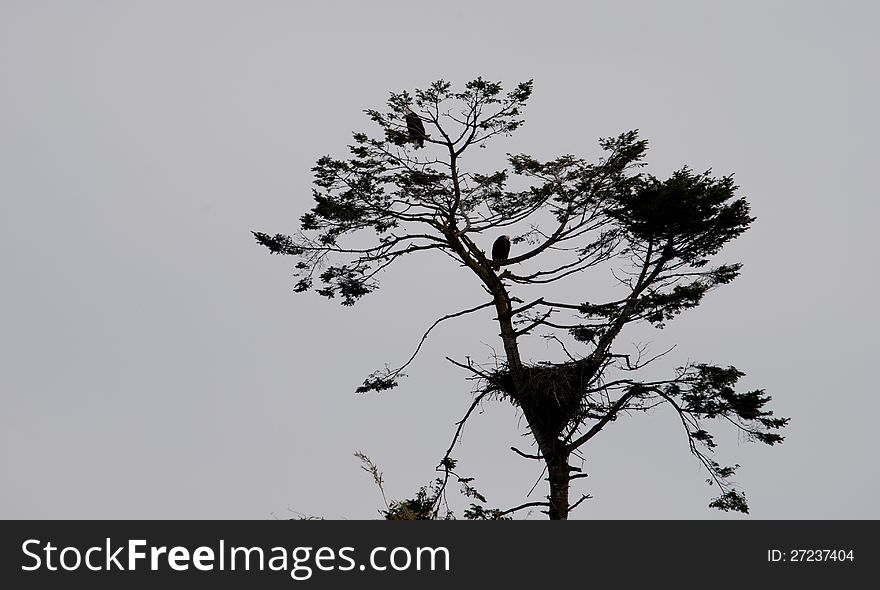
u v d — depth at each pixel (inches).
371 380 3890.3
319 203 3779.5
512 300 3895.2
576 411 3644.2
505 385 3809.1
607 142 3791.8
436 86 3631.9
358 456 2972.4
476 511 3538.4
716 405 3518.7
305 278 3919.8
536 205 3853.3
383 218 3838.6
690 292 3538.4
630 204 3604.8
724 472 3577.8
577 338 3740.2
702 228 3592.5
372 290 3937.0
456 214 3858.3
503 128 3742.6
